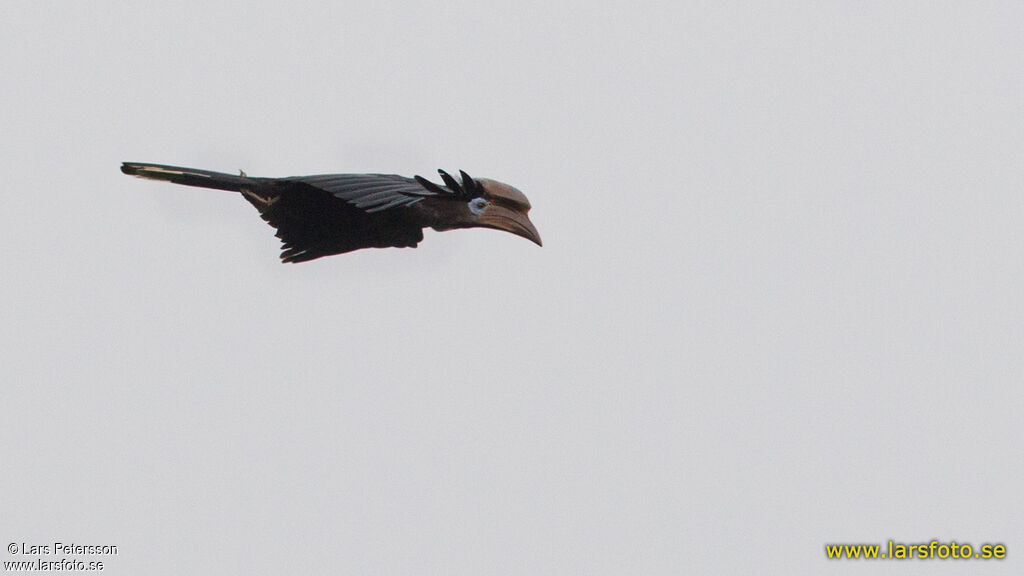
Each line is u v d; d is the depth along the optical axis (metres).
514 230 13.90
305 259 13.83
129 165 12.75
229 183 13.11
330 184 12.29
